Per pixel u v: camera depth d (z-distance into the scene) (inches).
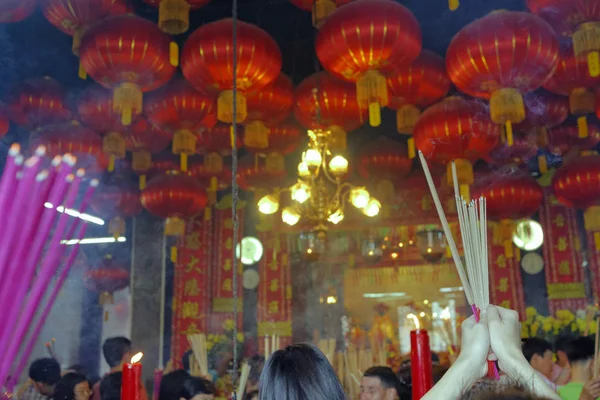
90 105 144.2
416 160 255.4
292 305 289.0
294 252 285.1
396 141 206.7
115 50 118.5
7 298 17.0
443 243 203.2
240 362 119.7
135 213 203.3
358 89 124.9
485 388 26.8
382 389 86.5
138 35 119.3
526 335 203.9
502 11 122.0
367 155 203.2
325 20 126.7
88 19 122.7
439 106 151.6
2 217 16.9
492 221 198.4
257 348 278.1
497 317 29.2
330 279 293.7
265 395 37.0
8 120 145.5
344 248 289.7
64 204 17.9
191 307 274.4
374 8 119.6
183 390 88.4
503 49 117.2
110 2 121.8
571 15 116.6
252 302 285.1
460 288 287.7
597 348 66.9
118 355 126.8
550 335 200.8
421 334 42.3
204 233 285.7
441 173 227.0
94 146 146.7
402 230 281.1
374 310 290.5
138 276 255.8
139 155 183.3
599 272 255.8
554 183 184.1
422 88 147.8
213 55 123.0
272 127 179.0
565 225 263.9
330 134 161.9
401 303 290.2
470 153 151.8
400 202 267.3
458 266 30.8
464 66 123.2
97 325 226.5
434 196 31.4
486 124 148.4
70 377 101.3
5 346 17.0
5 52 153.1
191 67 126.4
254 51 123.3
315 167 169.2
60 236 17.8
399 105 154.8
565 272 259.9
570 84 142.8
